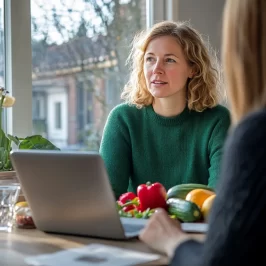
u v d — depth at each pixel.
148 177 2.31
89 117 2.86
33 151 1.48
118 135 2.34
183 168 2.30
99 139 2.90
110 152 2.32
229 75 1.03
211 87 2.33
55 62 2.73
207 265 0.96
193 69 2.32
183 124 2.31
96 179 1.40
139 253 1.30
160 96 2.24
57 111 2.75
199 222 1.61
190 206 1.60
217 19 3.08
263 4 0.98
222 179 0.98
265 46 0.98
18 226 1.65
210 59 2.36
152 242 1.32
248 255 0.93
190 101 2.31
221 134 2.29
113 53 2.91
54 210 1.52
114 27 2.91
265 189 0.92
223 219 0.96
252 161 0.93
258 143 0.93
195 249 1.13
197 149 2.30
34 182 1.51
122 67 2.94
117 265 1.20
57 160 1.44
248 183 0.93
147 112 2.35
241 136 0.95
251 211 0.93
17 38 2.57
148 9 3.00
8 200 1.63
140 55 2.34
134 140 2.32
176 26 2.32
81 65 2.82
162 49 2.25
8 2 2.56
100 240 1.46
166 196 1.76
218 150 2.25
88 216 1.46
